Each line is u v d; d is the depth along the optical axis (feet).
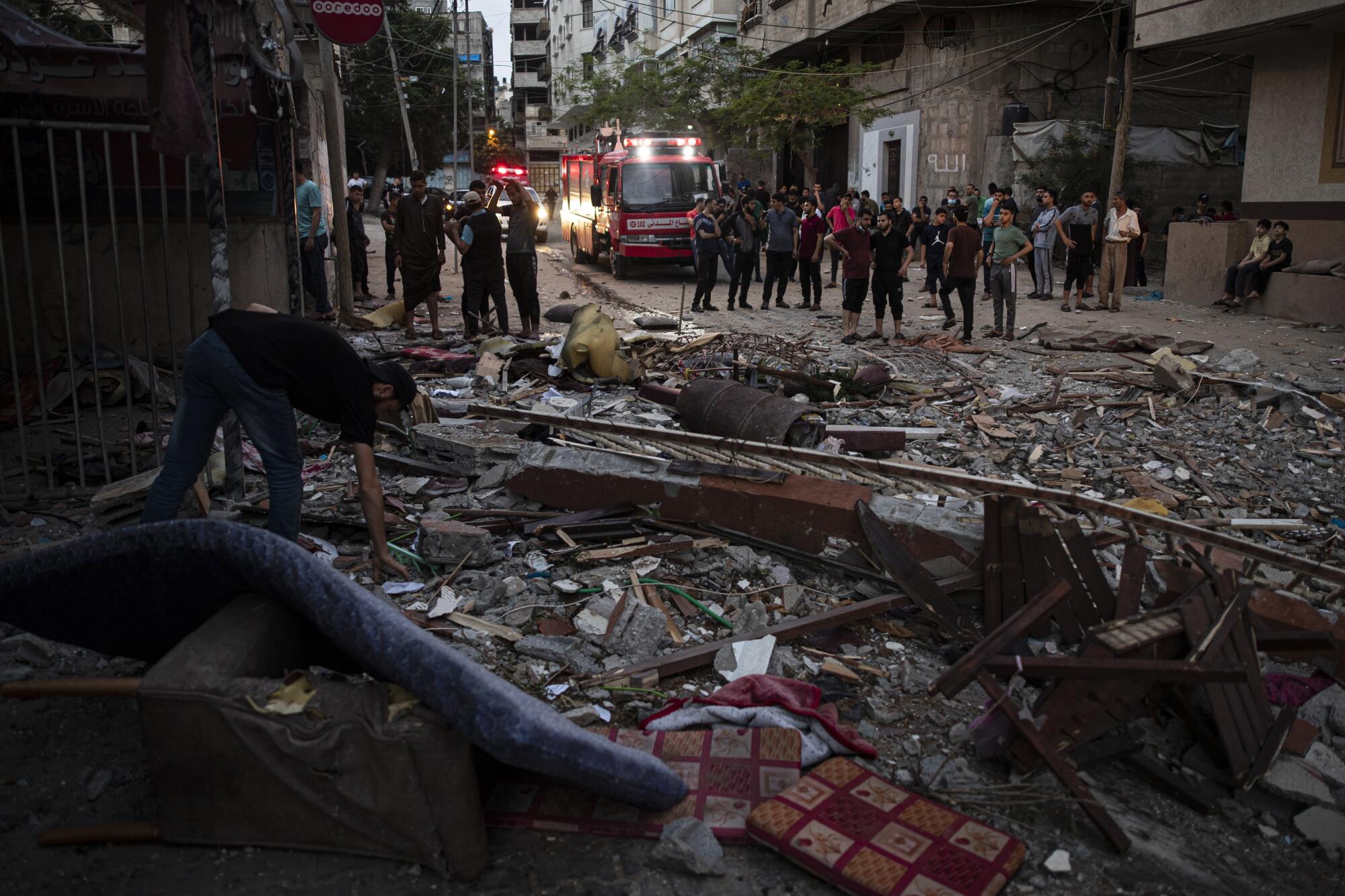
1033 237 57.21
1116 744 12.15
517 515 18.80
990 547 15.05
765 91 96.17
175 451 14.55
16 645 13.76
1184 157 81.87
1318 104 49.90
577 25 212.02
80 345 31.17
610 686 13.34
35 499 19.24
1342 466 25.35
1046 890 9.93
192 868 9.70
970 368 35.06
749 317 49.37
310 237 41.37
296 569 9.77
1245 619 12.55
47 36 29.68
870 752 11.88
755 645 14.26
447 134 171.73
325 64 40.83
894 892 9.34
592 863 9.95
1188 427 28.22
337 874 9.64
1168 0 52.44
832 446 24.07
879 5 87.61
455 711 9.12
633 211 64.75
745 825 10.36
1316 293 46.88
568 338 31.22
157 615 11.35
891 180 100.17
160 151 17.60
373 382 14.70
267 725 9.28
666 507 18.38
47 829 10.27
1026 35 85.40
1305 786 11.69
